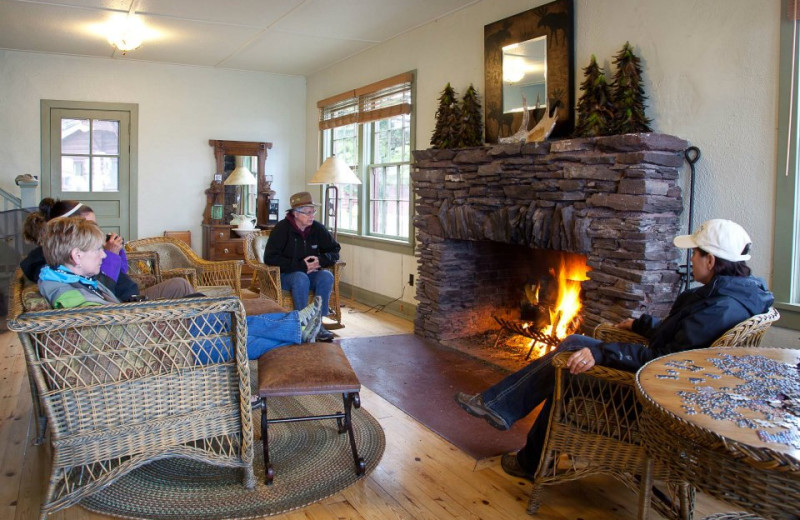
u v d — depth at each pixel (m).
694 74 3.06
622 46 3.42
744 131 2.85
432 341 4.65
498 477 2.49
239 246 7.10
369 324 5.30
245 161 7.41
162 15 5.00
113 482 2.26
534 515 2.20
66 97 6.64
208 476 2.45
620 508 2.26
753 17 2.80
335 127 6.91
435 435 2.91
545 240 3.53
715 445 1.21
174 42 5.92
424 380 3.71
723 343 1.88
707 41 2.99
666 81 3.20
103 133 6.84
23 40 5.91
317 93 7.38
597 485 2.45
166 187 7.12
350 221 6.75
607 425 2.06
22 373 3.87
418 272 4.86
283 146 7.65
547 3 3.87
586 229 3.24
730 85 2.90
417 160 4.68
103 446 2.04
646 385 1.52
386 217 6.02
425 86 5.18
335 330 5.05
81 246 2.25
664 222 3.04
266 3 4.62
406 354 4.29
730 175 2.91
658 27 3.22
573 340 2.20
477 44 4.54
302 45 5.97
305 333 2.78
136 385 2.07
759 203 2.80
